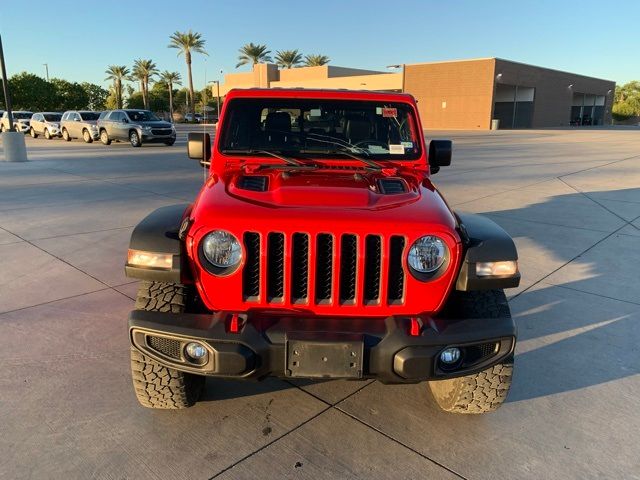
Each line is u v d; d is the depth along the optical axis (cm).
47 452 282
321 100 379
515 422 318
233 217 264
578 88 6562
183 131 3909
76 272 568
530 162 1792
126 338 415
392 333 255
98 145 2544
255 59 6975
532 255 659
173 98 8856
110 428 304
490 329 264
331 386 355
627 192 1139
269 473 271
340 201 282
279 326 259
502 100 5759
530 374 373
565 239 737
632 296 522
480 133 4103
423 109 5425
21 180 1266
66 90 6644
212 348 252
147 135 2380
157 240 274
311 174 335
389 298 271
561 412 328
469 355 271
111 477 265
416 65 5350
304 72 6253
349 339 251
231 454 285
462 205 977
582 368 382
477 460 283
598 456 287
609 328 448
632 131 4681
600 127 6162
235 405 330
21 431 299
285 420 316
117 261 608
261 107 378
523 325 454
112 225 788
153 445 290
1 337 413
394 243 267
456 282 277
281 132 377
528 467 278
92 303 483
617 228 805
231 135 375
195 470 272
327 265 267
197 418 316
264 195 291
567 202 1016
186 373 298
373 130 382
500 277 275
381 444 295
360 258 262
